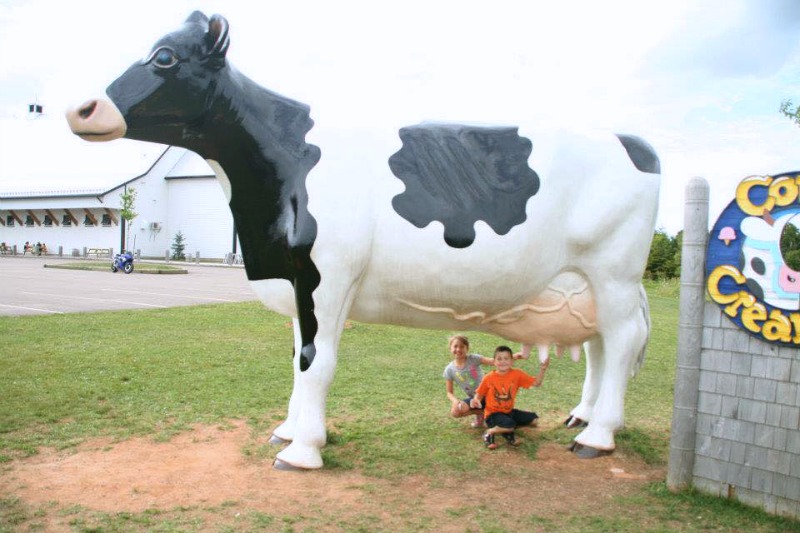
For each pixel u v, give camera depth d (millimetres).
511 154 3826
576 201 3945
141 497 3447
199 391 5867
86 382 6012
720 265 3486
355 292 3805
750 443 3432
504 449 4426
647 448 4516
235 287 18438
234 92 3613
